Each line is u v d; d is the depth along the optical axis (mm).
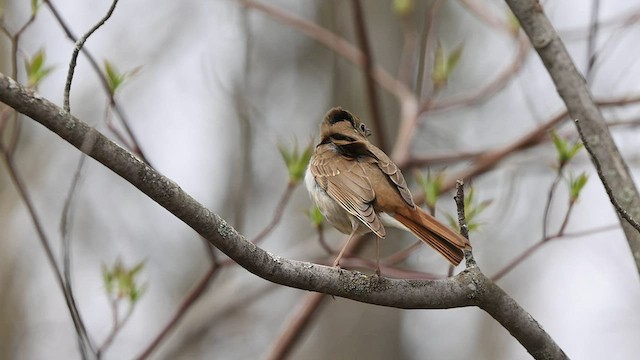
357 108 14484
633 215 7270
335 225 7844
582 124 7566
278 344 10328
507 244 15328
